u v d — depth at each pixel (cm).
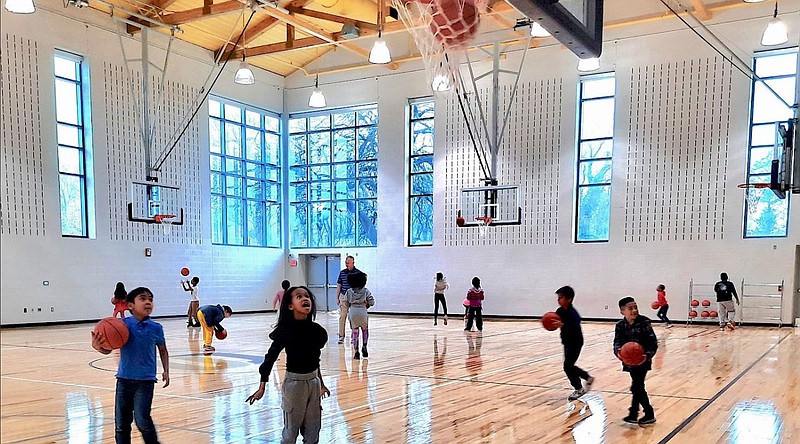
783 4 1280
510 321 1490
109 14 1397
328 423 476
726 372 712
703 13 1317
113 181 1400
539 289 1514
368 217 1791
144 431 352
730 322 1250
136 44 1458
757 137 1319
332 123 1853
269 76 1847
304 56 1800
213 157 1689
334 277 1858
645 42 1406
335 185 1845
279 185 1917
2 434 444
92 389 613
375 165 1780
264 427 464
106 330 339
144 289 364
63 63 1338
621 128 1432
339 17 1347
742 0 1302
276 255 1877
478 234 1594
